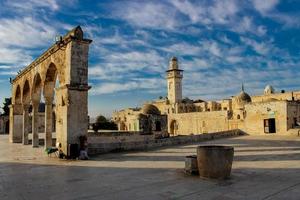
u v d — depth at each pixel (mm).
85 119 19469
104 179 11453
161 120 47875
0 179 11836
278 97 59188
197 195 8781
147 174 12320
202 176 11281
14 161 17688
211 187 9719
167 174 12219
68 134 18781
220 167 10938
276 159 16109
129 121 65125
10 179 11805
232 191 9164
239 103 58438
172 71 80750
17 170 14172
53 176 12336
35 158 19062
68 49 19641
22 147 28906
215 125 52625
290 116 38594
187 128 58781
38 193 9391
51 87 25641
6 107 73562
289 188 9352
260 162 15102
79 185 10438
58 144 19719
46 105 25891
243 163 14836
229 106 67125
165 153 20625
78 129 19172
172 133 62625
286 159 16016
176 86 80500
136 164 15414
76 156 18641
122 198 8617
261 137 34938
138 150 23094
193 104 75250
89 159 18047
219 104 70250
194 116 57281
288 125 38031
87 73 19812
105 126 70625
